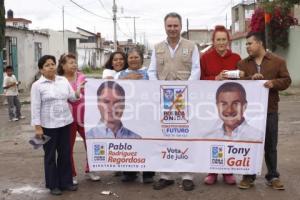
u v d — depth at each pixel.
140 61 7.20
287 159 8.56
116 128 7.00
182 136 6.89
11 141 11.20
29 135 12.08
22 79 30.30
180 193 6.68
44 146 6.70
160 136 6.93
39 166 8.44
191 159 6.90
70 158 6.85
